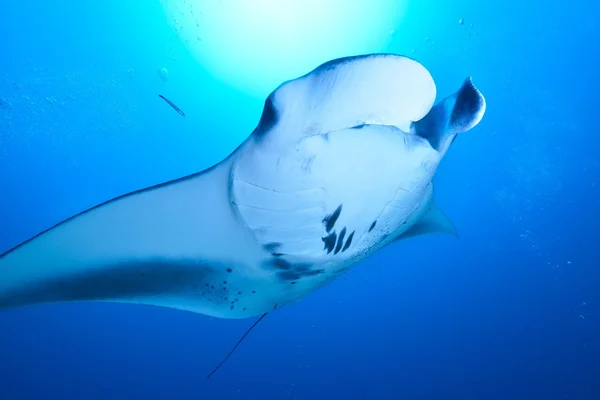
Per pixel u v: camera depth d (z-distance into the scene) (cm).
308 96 100
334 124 106
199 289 164
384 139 109
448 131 110
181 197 141
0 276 131
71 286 143
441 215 239
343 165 113
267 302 172
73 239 137
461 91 106
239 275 160
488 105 624
